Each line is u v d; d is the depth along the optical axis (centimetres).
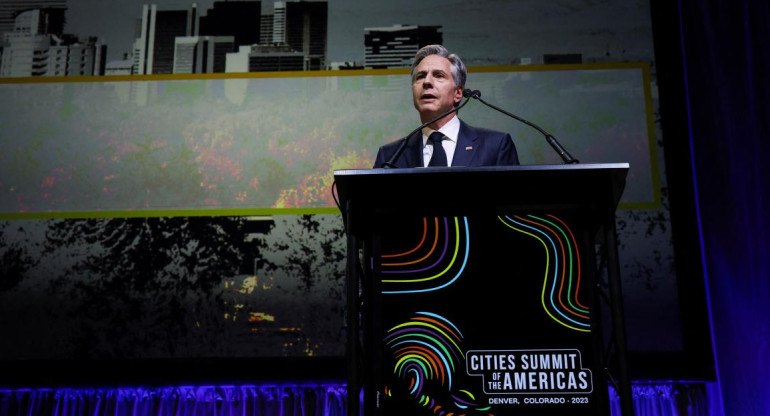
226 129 308
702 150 281
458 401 124
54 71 316
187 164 303
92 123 310
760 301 237
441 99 204
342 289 288
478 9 317
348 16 321
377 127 307
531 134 300
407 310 128
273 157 304
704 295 277
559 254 129
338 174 125
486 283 129
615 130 299
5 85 314
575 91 305
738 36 257
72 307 287
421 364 126
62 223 296
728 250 259
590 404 123
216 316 285
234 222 296
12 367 278
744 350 246
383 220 133
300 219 295
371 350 128
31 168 304
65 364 279
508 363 125
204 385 275
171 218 296
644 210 288
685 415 265
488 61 311
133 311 286
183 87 314
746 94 249
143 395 275
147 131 308
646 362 270
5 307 287
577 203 131
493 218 131
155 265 291
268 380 275
